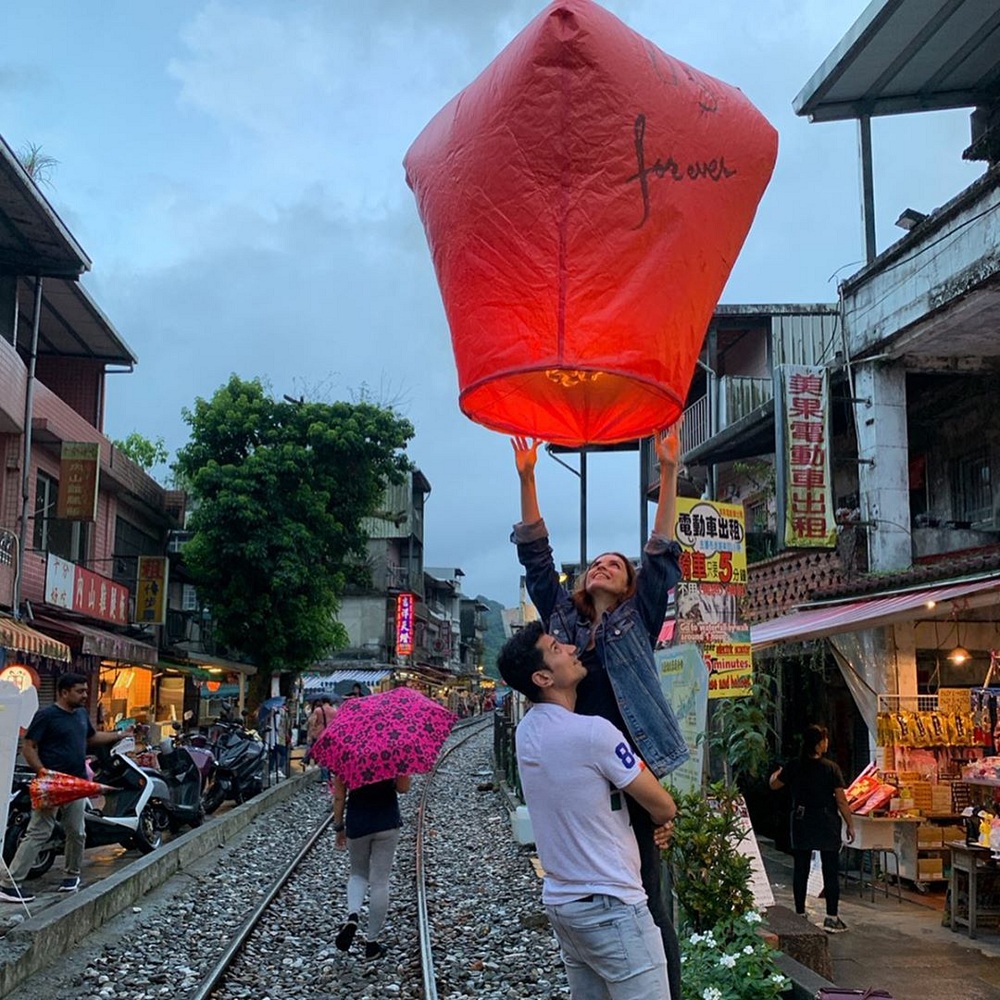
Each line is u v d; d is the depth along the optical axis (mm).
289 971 7234
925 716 9500
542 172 3346
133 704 25625
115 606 21297
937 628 9984
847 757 11500
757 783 11898
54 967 6949
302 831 14734
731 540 6297
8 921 7699
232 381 27469
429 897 9758
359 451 27203
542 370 3377
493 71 3521
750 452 15523
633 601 3670
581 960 3227
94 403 23000
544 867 3215
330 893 10094
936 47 10773
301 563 26000
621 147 3336
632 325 3361
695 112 3488
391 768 7145
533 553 3982
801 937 5852
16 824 9914
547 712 3295
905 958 6750
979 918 7590
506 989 6594
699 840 5305
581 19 3314
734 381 15930
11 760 7570
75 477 18078
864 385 11484
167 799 12555
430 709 7695
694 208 3461
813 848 7859
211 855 12039
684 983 4684
